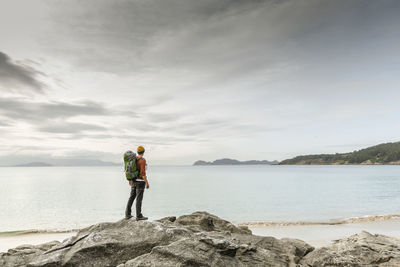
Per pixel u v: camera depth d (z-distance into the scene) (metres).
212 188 86.44
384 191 72.56
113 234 10.10
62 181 132.88
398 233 26.17
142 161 11.62
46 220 38.03
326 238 24.23
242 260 9.59
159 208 47.81
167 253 8.55
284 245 12.66
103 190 82.75
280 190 78.19
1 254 10.11
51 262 8.61
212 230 13.96
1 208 48.62
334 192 71.06
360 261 11.53
